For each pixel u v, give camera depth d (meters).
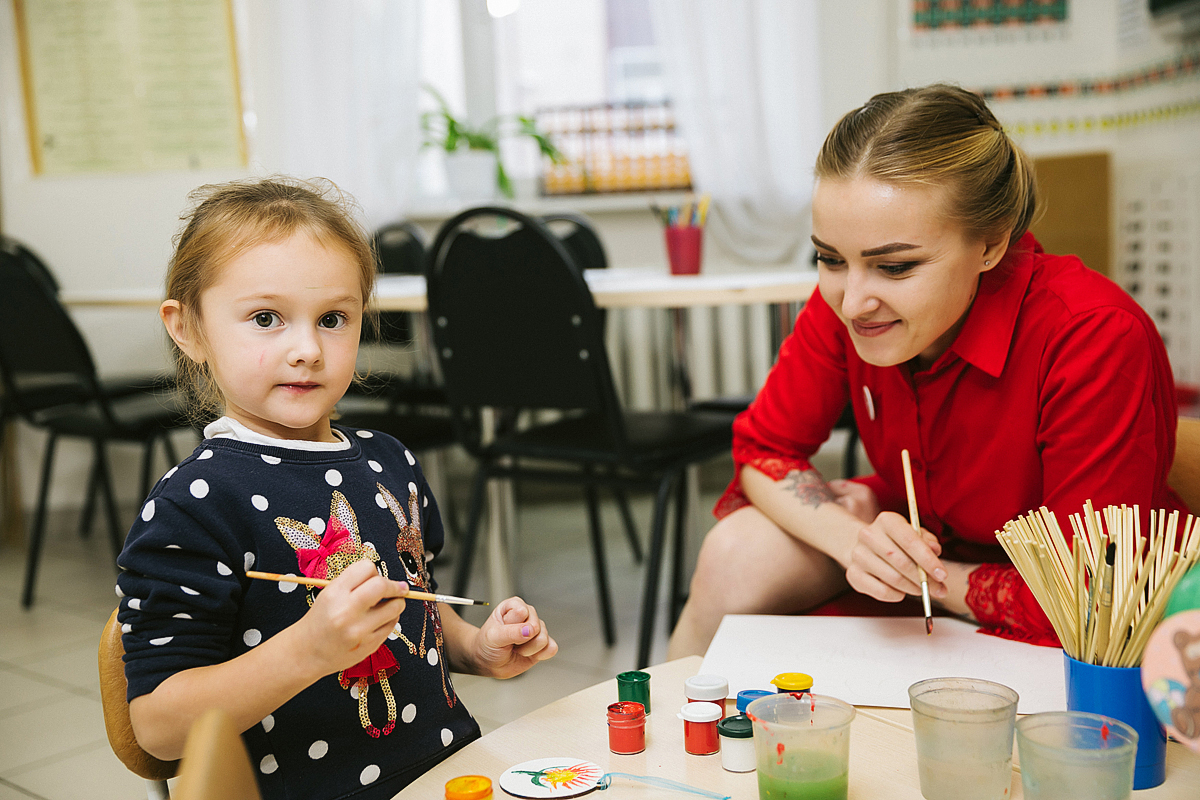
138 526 0.72
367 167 3.46
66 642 2.30
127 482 3.61
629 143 3.59
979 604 0.98
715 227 3.44
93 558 3.02
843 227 0.86
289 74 3.42
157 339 3.51
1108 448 0.93
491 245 1.81
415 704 0.80
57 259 3.52
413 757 0.78
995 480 1.05
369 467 0.86
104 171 3.50
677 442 1.90
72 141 3.49
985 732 0.60
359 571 0.65
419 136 3.48
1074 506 0.95
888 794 0.64
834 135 0.90
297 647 0.64
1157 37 2.90
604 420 2.13
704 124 3.35
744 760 0.67
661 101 3.55
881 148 0.85
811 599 1.21
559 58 3.60
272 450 0.79
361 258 0.83
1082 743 0.58
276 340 0.77
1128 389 0.92
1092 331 0.93
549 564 2.81
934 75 3.36
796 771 0.60
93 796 1.59
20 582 2.79
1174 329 2.86
